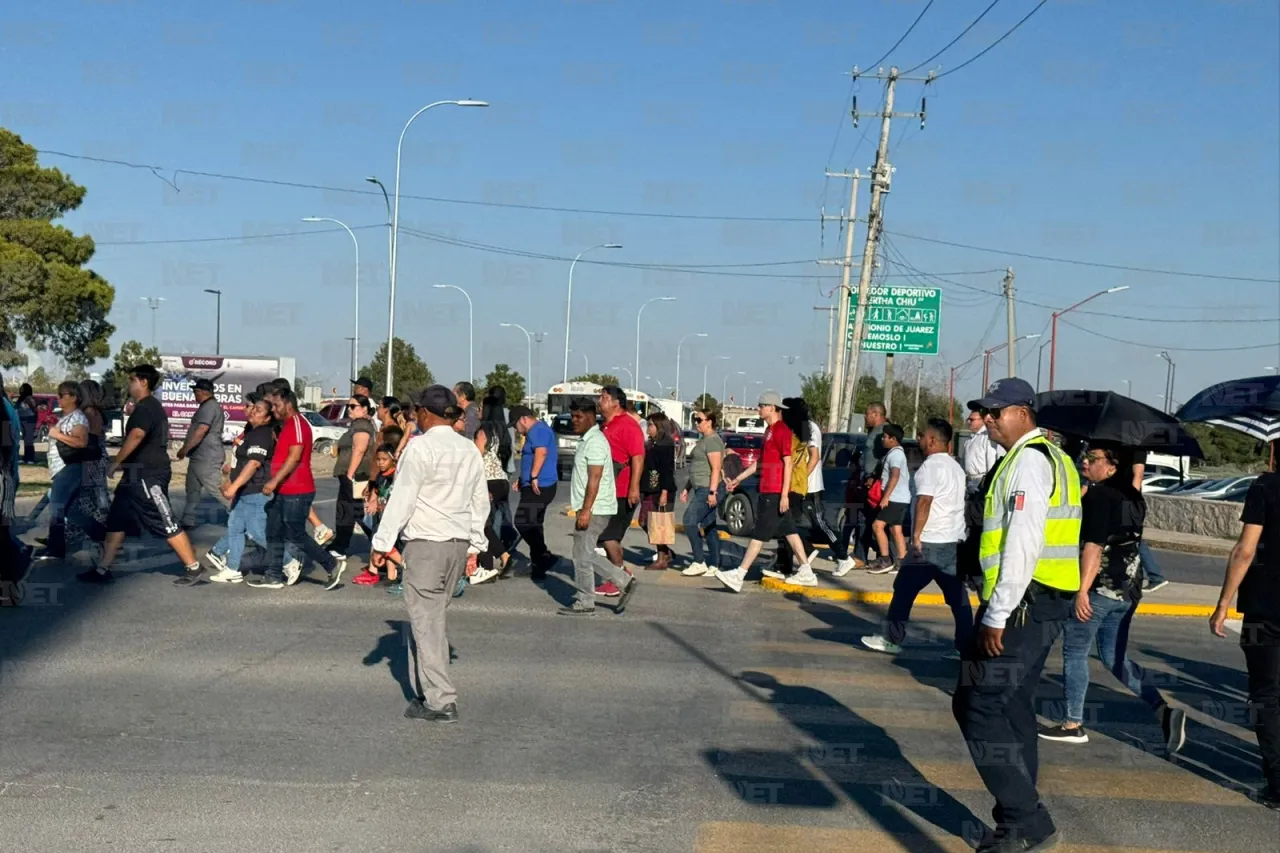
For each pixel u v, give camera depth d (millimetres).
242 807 5445
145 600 10797
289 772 5977
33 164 40719
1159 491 30188
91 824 5164
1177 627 12047
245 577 12266
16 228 39438
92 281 40375
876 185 32781
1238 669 9789
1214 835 5602
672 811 5637
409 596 7062
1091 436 7637
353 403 12188
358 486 12078
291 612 10438
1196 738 7426
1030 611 5199
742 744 6816
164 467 11539
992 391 5363
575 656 9102
